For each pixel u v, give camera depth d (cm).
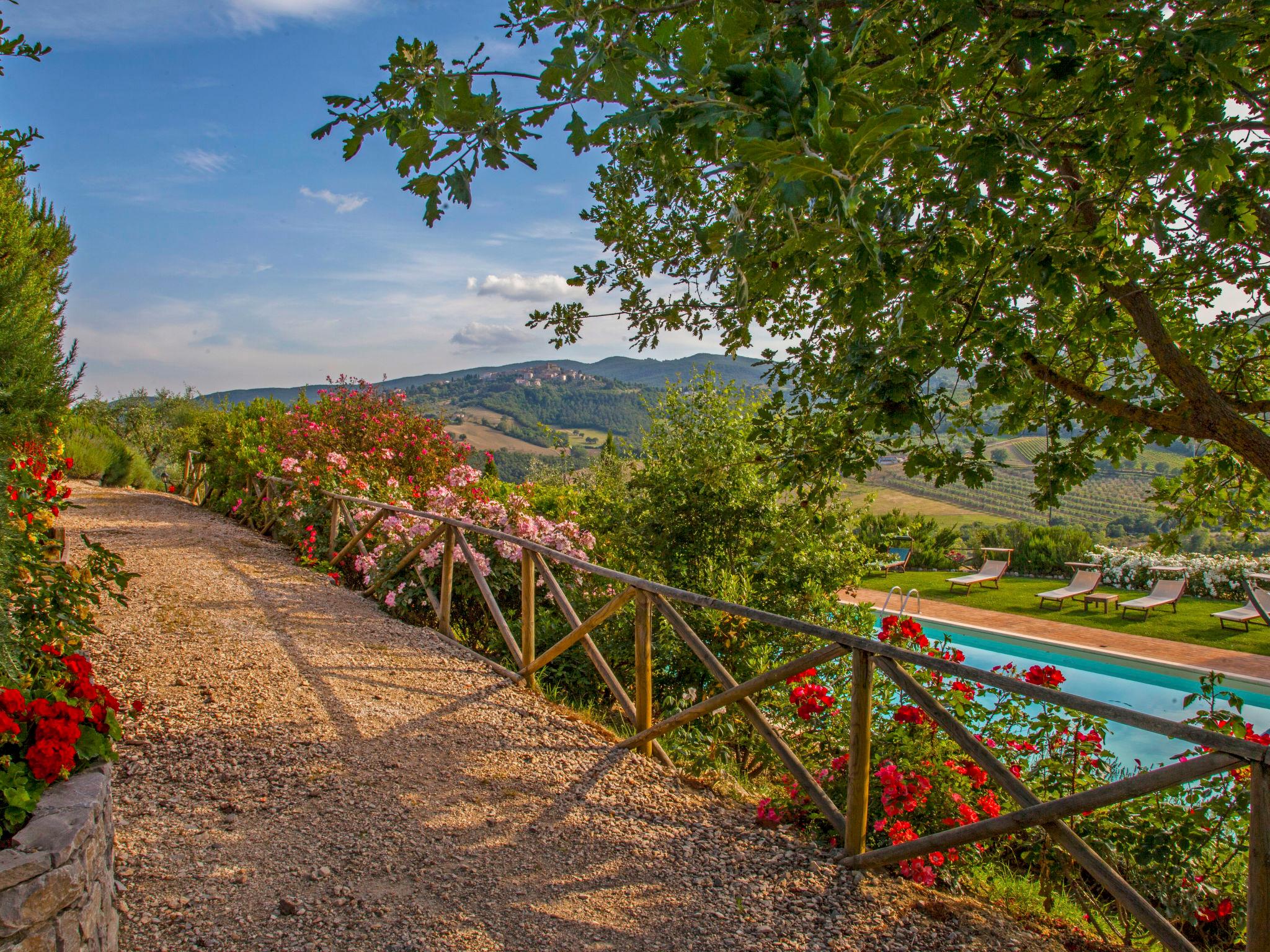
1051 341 400
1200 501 468
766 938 244
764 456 387
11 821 187
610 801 339
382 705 428
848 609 664
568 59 144
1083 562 1602
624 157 214
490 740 396
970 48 306
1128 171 276
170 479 2006
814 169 115
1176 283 328
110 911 213
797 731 455
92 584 358
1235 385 418
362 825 302
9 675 221
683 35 137
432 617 635
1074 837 230
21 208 678
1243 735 296
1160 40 215
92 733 225
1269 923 183
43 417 575
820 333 391
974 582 1480
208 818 297
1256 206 260
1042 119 294
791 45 172
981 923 258
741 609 332
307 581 731
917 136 159
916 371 274
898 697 521
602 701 557
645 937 243
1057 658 1023
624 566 730
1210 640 1039
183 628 532
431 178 145
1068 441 401
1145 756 718
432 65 176
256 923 236
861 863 287
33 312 581
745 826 323
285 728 384
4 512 260
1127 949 255
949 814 310
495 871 277
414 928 240
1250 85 228
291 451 1082
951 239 254
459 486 841
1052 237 267
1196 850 270
